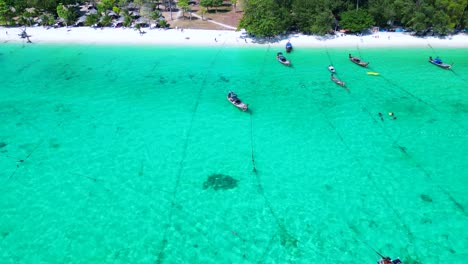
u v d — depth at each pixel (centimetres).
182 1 10488
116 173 5219
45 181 5072
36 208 4659
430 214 4584
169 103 6856
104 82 7606
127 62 8488
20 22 10375
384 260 3956
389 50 8900
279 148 5703
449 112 6538
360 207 4691
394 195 4856
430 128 6125
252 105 6800
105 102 6894
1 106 6738
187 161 5438
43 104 6819
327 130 6112
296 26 9938
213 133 6028
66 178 5122
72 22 10369
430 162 5391
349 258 4100
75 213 4600
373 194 4875
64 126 6203
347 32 9700
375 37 9475
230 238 4319
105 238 4303
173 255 4131
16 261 4034
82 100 6956
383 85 7431
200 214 4612
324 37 9525
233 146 5738
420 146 5716
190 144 5778
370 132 6050
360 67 8156
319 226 4456
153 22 10531
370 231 4388
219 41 9475
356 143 5803
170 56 8769
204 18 10894
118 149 5669
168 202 4766
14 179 5097
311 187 4991
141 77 7812
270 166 5353
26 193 4881
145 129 6125
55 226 4428
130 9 11119
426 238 4300
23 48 9175
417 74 7838
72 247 4194
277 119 6394
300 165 5369
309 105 6794
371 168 5300
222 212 4638
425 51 8838
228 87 7419
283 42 9356
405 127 6159
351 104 6819
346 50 8931
